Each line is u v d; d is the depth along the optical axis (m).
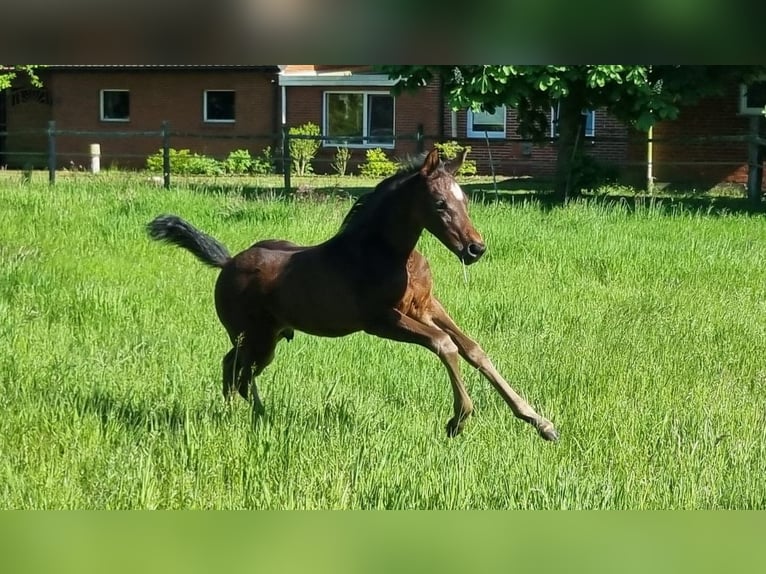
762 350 9.22
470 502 5.63
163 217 8.00
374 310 6.80
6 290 11.25
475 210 17.38
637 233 15.86
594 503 5.57
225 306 7.62
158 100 33.31
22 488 5.80
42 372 8.02
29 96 34.31
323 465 6.01
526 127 22.94
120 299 10.86
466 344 6.83
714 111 25.34
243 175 30.30
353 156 31.91
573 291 11.78
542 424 6.61
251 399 7.47
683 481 5.77
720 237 15.62
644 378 8.05
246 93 32.56
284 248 7.46
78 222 15.82
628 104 21.62
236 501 5.67
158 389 7.67
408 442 6.53
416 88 22.14
